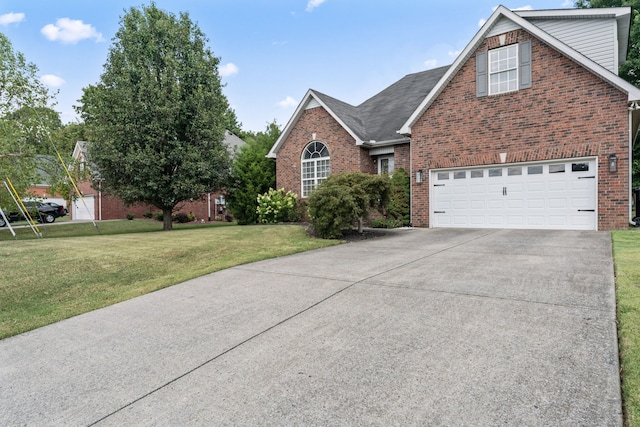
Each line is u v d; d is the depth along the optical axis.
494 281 5.19
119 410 2.60
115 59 16.52
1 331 4.41
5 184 14.98
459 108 12.52
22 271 6.94
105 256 8.30
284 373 2.96
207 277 6.48
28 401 2.80
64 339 4.07
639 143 19.62
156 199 17.02
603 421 2.17
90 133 16.70
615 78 9.82
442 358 3.04
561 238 8.92
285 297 5.01
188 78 17.56
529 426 2.16
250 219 18.59
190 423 2.39
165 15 17.55
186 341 3.76
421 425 2.22
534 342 3.22
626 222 9.89
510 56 11.59
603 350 3.01
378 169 16.14
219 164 17.78
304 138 17.11
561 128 10.75
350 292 5.04
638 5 19.14
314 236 11.45
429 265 6.48
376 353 3.20
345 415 2.37
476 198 12.31
